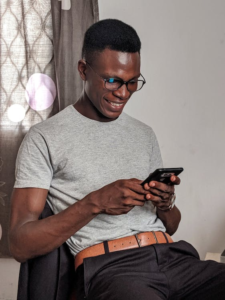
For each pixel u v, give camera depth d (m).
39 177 1.48
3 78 2.42
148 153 1.64
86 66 1.54
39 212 1.47
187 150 2.43
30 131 1.53
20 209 1.46
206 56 2.40
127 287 1.30
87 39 1.54
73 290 1.51
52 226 1.39
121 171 1.56
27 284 1.46
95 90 1.51
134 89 1.52
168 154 2.45
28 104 2.42
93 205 1.37
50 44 2.39
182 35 2.40
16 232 1.42
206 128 2.42
